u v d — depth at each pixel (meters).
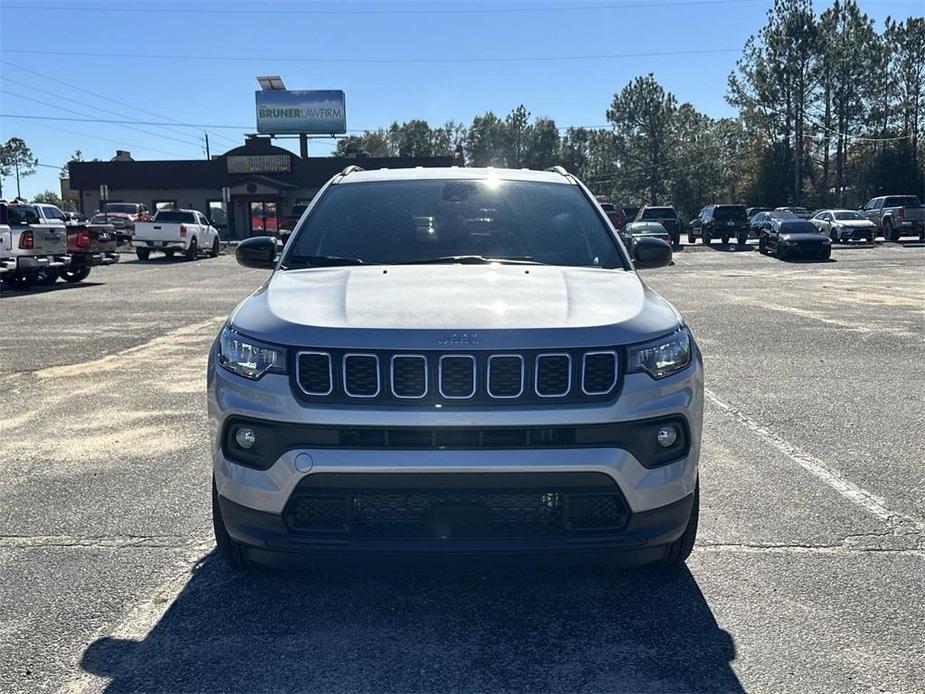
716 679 3.04
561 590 3.75
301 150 57.16
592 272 4.09
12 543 4.27
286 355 3.22
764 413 6.91
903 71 64.38
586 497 3.19
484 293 3.59
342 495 3.13
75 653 3.22
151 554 4.14
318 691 2.96
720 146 79.25
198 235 32.06
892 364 9.09
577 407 3.15
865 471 5.39
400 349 3.14
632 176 79.94
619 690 2.97
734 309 14.16
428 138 115.62
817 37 58.66
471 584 3.81
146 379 8.38
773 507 4.75
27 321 13.01
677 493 3.32
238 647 3.27
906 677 3.04
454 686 3.00
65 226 19.41
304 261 4.32
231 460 3.31
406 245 4.39
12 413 6.98
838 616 3.50
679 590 3.74
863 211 41.88
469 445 3.10
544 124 98.62
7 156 98.88
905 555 4.09
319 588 3.78
